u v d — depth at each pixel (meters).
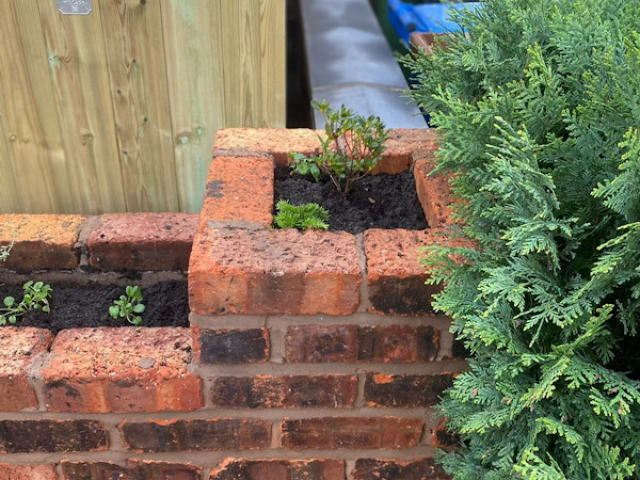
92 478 1.75
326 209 1.77
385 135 1.82
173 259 2.11
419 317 1.51
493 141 1.36
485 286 1.16
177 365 1.58
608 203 1.10
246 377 1.59
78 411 1.62
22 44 2.13
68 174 2.40
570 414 1.23
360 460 1.75
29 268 2.09
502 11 1.60
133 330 1.71
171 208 2.51
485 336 1.17
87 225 2.12
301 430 1.69
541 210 1.20
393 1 4.34
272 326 1.52
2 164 2.35
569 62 1.34
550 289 1.22
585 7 1.44
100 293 2.11
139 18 2.12
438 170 1.57
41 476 1.74
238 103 2.32
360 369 1.59
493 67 1.50
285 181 1.90
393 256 1.49
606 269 1.06
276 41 2.22
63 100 2.24
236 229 1.57
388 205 1.82
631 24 1.42
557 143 1.23
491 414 1.26
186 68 2.23
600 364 1.29
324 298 1.47
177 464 1.74
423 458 1.75
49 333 1.70
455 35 1.79
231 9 2.14
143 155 2.38
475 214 1.42
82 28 2.12
